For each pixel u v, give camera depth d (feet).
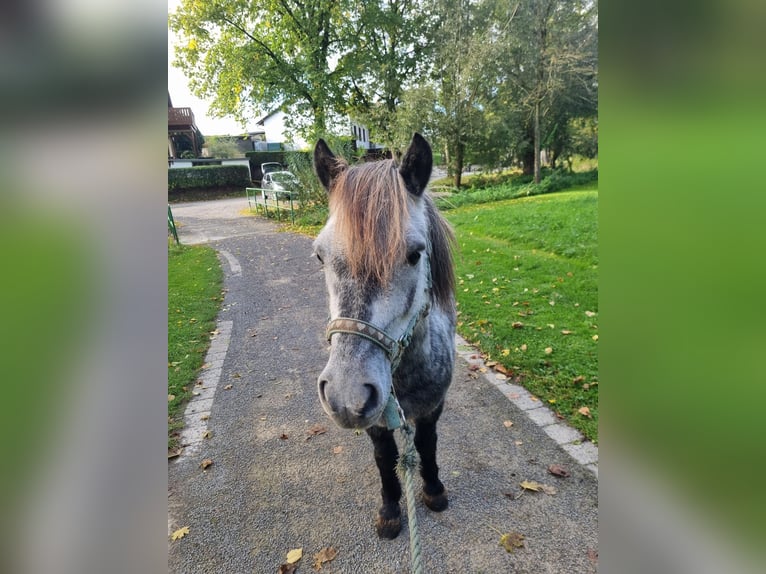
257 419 11.29
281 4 45.70
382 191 4.81
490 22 48.57
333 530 7.67
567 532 7.21
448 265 6.61
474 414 10.52
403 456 5.09
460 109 49.32
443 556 6.95
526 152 56.44
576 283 18.10
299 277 24.29
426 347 6.12
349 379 4.47
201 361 14.76
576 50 48.19
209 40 47.01
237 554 7.38
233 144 116.06
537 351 13.00
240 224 44.21
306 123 50.11
